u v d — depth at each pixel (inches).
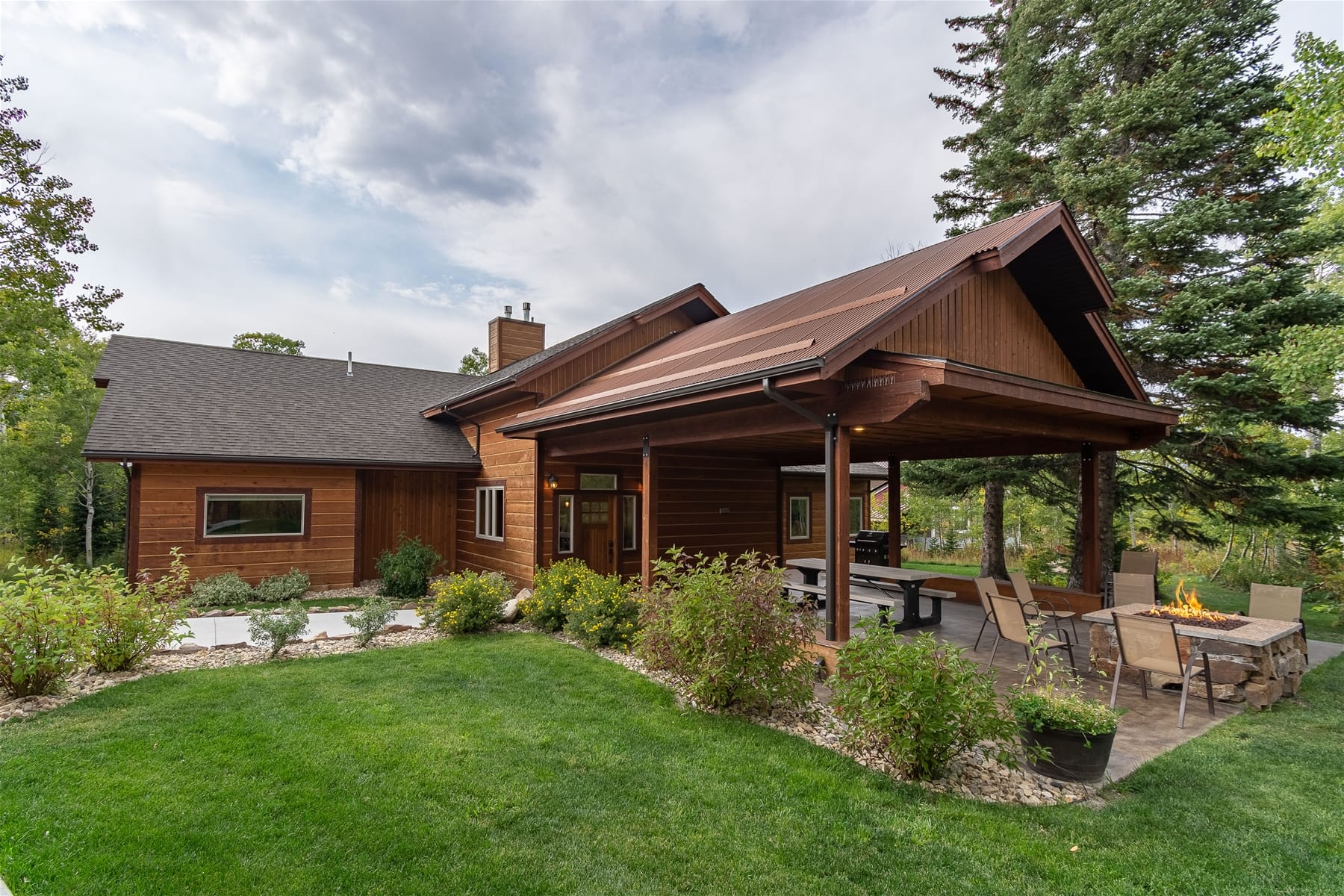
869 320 221.6
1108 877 115.6
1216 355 371.2
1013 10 513.0
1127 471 464.8
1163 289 392.5
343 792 144.7
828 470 235.0
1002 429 265.3
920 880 114.7
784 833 130.2
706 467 505.4
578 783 151.6
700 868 117.6
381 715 194.5
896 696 154.6
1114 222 382.3
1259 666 214.7
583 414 321.1
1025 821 136.1
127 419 407.8
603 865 118.5
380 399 562.6
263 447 424.2
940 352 251.4
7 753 162.6
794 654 200.5
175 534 398.0
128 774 151.6
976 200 576.4
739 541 522.6
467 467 493.7
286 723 187.2
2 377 698.2
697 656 207.3
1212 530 607.5
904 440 366.9
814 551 581.6
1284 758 171.0
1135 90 375.6
